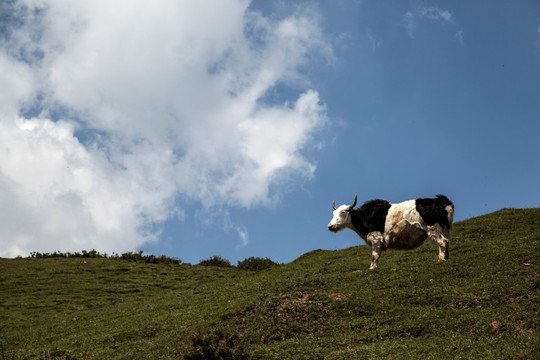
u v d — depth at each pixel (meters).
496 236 24.81
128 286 31.95
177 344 15.44
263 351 13.82
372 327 14.70
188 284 32.94
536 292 14.55
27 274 34.56
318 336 14.68
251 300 18.17
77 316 24.00
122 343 16.95
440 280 17.08
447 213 18.70
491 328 13.18
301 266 28.48
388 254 25.22
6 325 23.38
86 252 43.94
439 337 13.33
